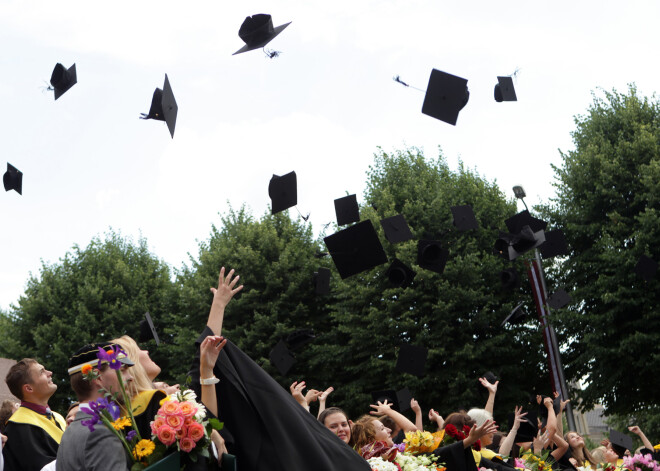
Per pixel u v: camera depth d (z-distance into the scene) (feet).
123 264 97.14
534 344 74.79
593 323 67.00
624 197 71.00
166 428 10.41
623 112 74.90
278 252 86.38
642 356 64.64
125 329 90.84
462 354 69.67
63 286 94.12
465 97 27.22
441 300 71.51
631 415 82.43
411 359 36.58
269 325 79.87
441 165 88.63
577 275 72.43
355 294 76.59
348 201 36.70
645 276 49.55
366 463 12.42
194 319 83.97
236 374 12.40
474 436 19.60
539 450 28.99
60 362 85.61
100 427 10.41
